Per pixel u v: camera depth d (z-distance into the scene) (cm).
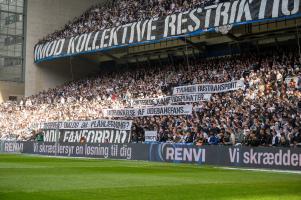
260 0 4084
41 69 6681
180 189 1576
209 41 5247
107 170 2441
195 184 1752
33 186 1592
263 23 4709
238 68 4409
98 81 5959
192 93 4178
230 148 2945
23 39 6681
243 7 4184
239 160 2891
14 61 6612
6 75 6550
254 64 4316
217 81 4338
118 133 4038
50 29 6831
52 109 5653
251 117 3247
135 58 6184
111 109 4434
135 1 5947
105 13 6209
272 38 4762
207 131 3344
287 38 4672
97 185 1666
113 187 1606
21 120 5750
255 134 2973
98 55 6500
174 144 3300
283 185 1748
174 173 2303
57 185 1638
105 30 5509
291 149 2636
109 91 5469
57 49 6147
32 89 6644
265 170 2644
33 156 4031
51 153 4319
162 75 5147
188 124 3612
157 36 4884
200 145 3120
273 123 3055
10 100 6581
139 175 2152
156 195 1407
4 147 5000
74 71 6781
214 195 1427
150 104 4456
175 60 5706
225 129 3216
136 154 3569
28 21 6694
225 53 5172
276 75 3772
